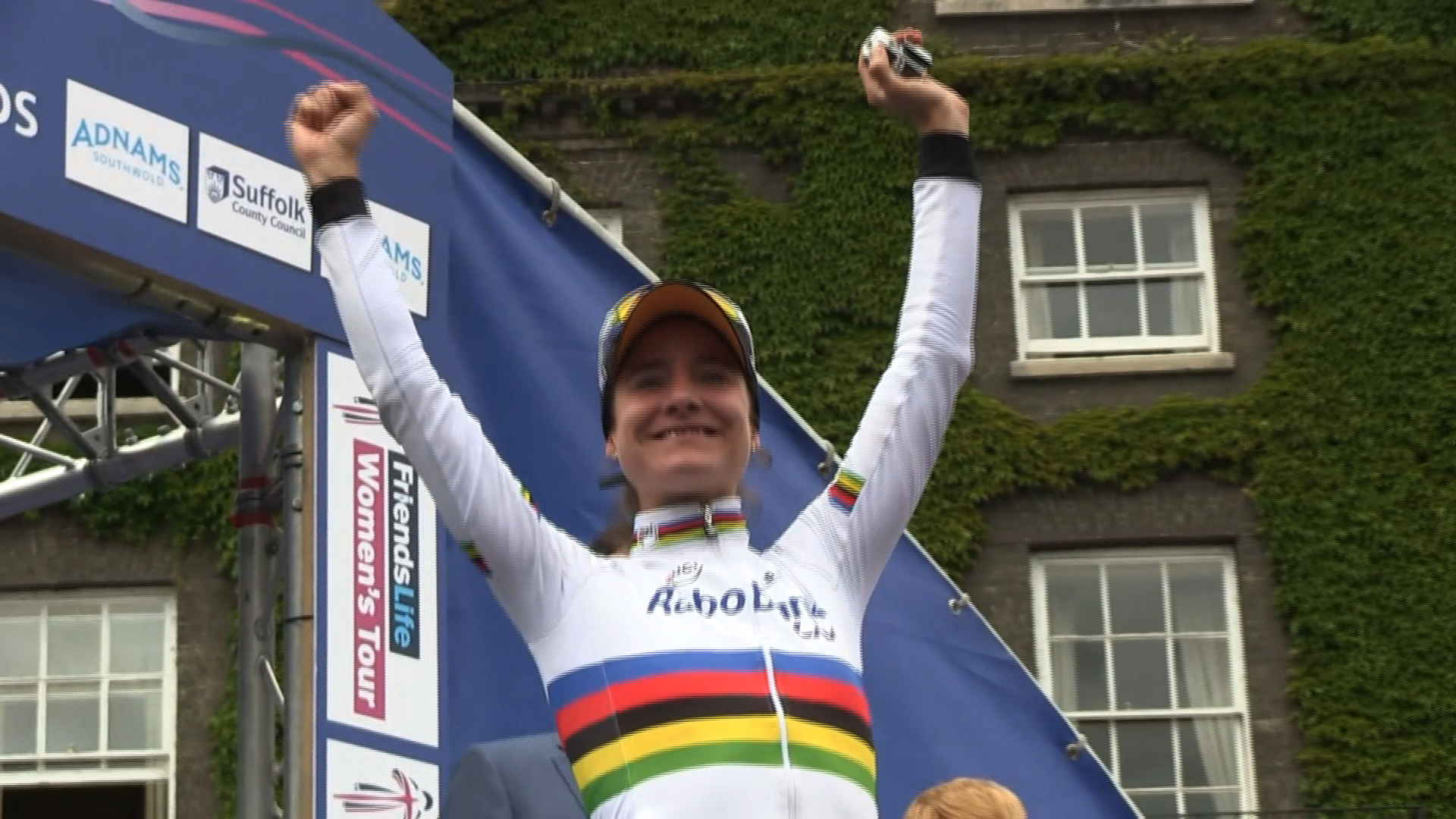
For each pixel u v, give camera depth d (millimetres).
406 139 10109
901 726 11258
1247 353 21172
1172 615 20734
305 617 9438
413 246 10016
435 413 4953
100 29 8969
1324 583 20531
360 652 9383
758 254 21156
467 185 10656
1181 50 21891
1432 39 21844
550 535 4996
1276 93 21625
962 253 5391
